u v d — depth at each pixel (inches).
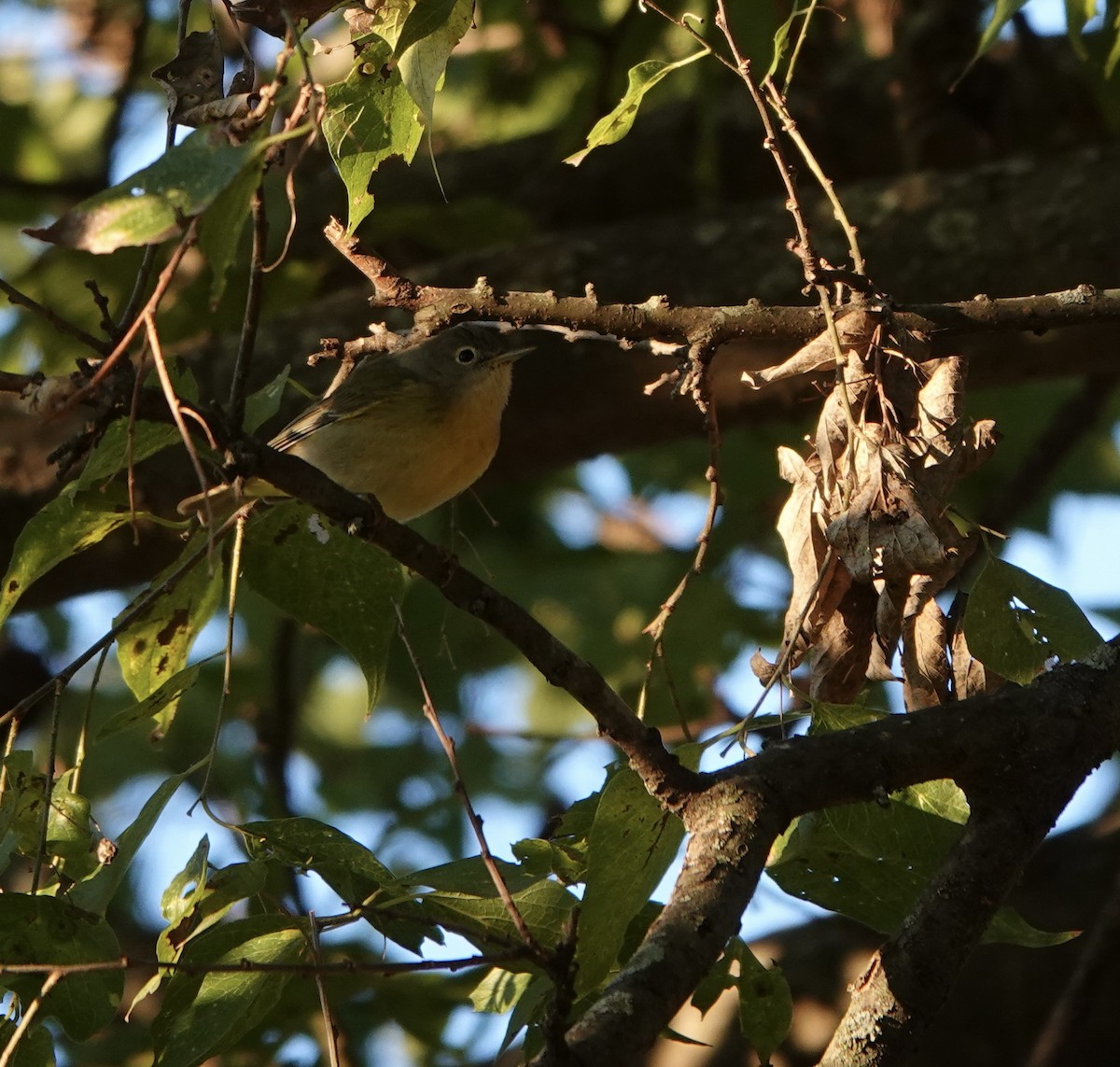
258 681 639.1
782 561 617.3
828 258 440.8
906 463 260.5
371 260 303.4
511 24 574.2
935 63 510.0
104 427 218.2
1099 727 255.0
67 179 639.8
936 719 249.4
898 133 545.3
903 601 263.7
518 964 242.2
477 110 613.3
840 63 617.0
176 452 418.6
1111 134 527.5
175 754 644.7
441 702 614.5
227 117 206.8
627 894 240.4
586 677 237.6
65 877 251.6
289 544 282.5
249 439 218.8
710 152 506.6
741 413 438.6
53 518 277.0
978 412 621.6
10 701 610.2
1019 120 527.8
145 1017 482.6
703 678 572.1
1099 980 402.6
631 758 237.8
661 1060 461.1
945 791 257.0
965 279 431.2
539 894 242.2
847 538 258.8
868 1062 235.0
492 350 416.2
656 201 583.2
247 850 255.4
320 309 462.6
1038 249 429.1
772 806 233.9
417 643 597.0
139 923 619.2
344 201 540.1
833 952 474.6
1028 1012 451.8
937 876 246.4
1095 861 491.2
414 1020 422.0
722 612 586.9
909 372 272.7
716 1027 462.9
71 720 635.5
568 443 449.4
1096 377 510.9
